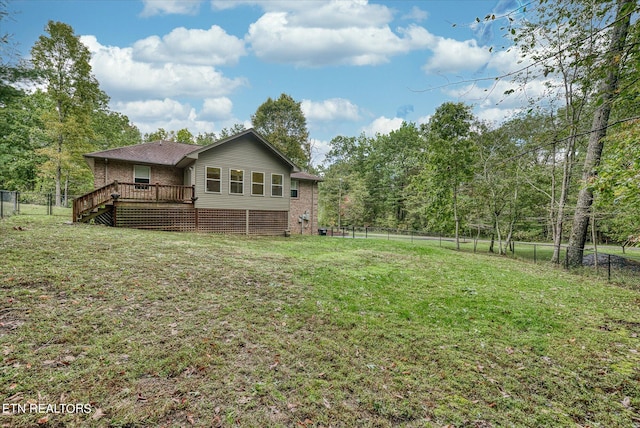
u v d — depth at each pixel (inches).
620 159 217.9
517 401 108.8
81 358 112.4
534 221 660.7
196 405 95.0
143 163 559.2
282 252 375.9
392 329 164.4
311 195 815.7
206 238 455.2
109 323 139.9
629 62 135.2
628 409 106.8
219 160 573.0
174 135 1514.5
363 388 110.9
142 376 106.2
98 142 1038.4
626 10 118.6
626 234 423.5
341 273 276.5
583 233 419.2
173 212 537.3
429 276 297.9
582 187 274.5
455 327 173.0
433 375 122.7
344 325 164.4
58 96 756.0
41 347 116.4
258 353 128.6
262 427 88.5
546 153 514.3
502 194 617.6
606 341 161.3
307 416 94.5
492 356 141.0
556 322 186.5
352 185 1341.0
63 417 84.7
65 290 169.6
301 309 181.0
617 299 245.3
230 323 153.3
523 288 270.1
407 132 1526.8
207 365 116.3
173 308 164.2
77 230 367.2
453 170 662.5
